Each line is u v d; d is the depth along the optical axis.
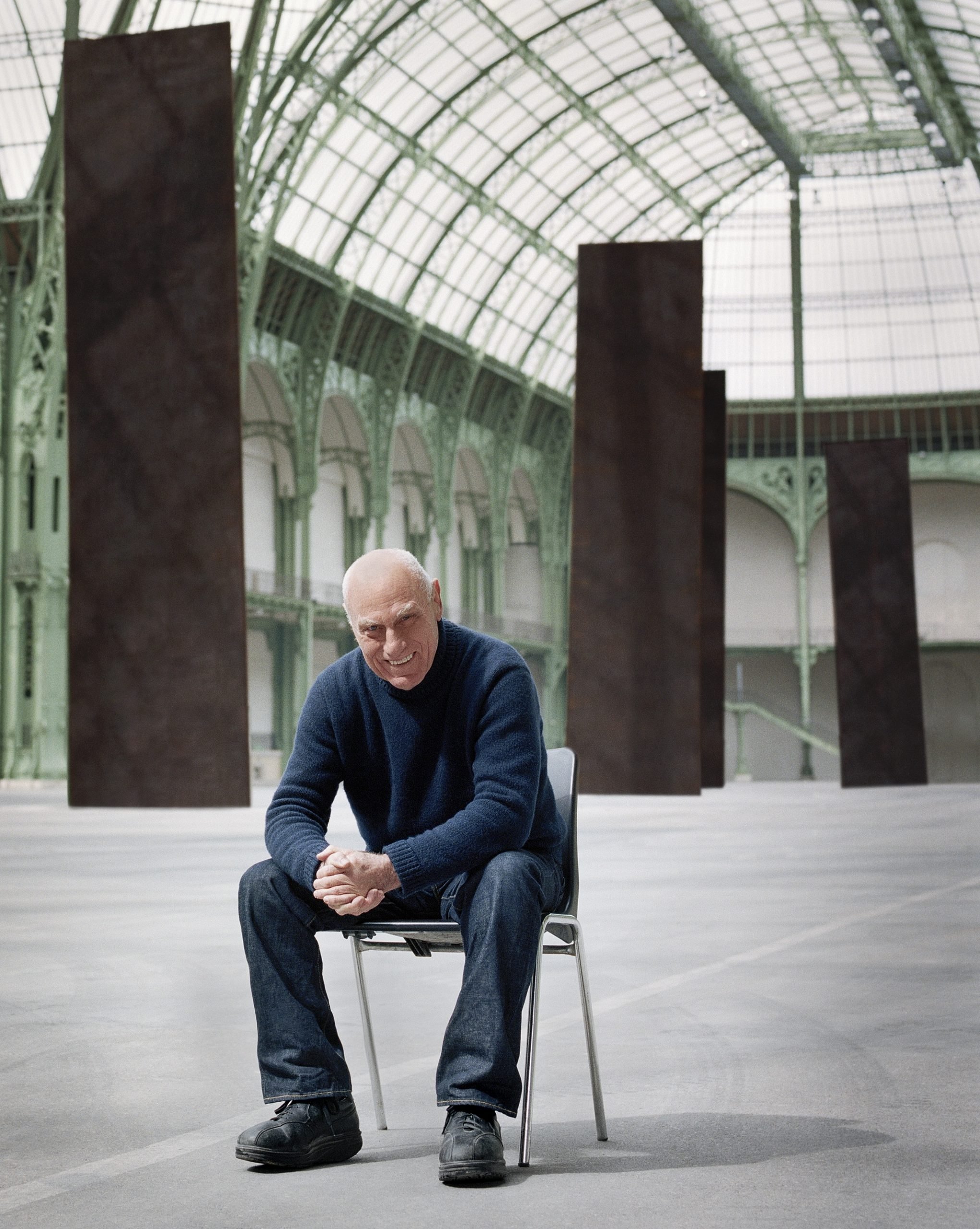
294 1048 3.61
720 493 37.34
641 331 26.59
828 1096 4.32
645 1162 3.56
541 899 3.59
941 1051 5.03
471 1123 3.43
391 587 3.68
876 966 7.20
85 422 21.05
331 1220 3.06
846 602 40.50
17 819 22.70
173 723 20.64
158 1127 4.02
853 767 40.59
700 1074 4.67
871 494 40.22
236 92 37.81
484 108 49.72
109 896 11.08
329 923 3.69
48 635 42.03
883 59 49.56
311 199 47.31
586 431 26.69
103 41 21.02
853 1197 3.19
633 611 26.34
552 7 45.28
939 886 11.75
